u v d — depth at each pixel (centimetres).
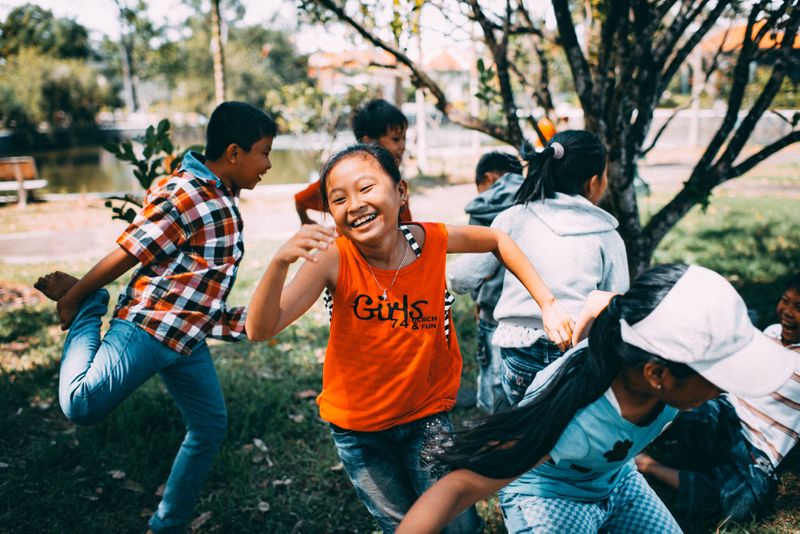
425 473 218
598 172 273
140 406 398
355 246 208
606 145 371
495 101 432
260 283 182
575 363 175
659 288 152
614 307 163
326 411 225
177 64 4647
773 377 145
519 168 358
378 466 223
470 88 1331
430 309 214
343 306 210
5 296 655
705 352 146
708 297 147
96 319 265
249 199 1316
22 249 897
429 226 220
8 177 1284
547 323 230
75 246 916
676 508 298
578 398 167
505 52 407
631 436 174
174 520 285
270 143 279
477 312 346
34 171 1301
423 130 1736
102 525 305
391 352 212
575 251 260
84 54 4556
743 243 762
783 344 307
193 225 262
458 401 415
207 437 284
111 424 383
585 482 194
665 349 148
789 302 296
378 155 201
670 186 1240
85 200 1339
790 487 314
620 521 209
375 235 198
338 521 312
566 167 269
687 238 799
